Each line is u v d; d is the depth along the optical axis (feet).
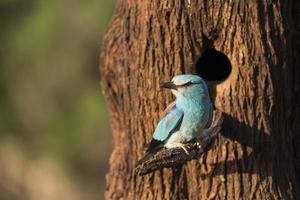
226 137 52.44
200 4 51.98
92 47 101.65
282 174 53.21
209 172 52.60
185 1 52.11
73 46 101.09
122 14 55.31
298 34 54.39
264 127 52.42
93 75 105.70
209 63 54.65
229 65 53.93
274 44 52.42
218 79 54.75
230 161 52.44
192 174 52.95
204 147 50.62
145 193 53.57
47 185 117.50
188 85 50.88
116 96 56.65
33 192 118.21
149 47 52.75
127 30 53.88
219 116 51.83
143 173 49.49
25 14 102.83
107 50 56.24
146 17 52.65
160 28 52.42
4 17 102.89
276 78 52.54
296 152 54.65
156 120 52.90
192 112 50.88
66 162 111.14
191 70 52.49
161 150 51.42
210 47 52.70
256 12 52.01
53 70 104.99
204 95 51.03
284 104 53.31
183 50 52.37
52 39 100.32
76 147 108.68
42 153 111.45
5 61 104.32
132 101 53.98
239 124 52.31
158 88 52.70
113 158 57.11
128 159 55.26
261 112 52.37
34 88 107.45
